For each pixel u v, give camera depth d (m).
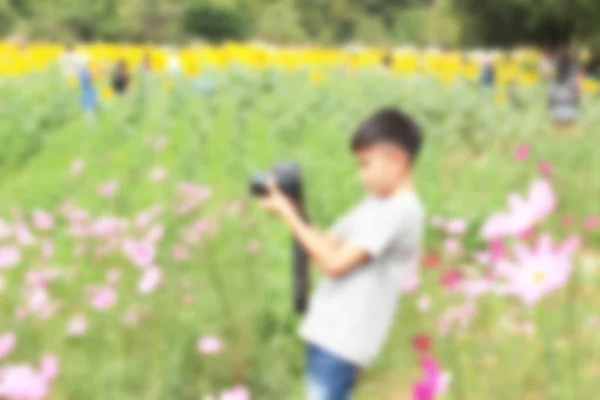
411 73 36.53
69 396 4.70
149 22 73.94
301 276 3.70
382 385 5.43
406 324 5.67
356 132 3.47
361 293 3.40
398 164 3.45
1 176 13.63
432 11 86.12
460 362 4.57
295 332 5.55
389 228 3.39
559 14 39.53
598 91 27.25
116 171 11.06
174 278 5.65
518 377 4.20
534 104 23.00
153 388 4.85
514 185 10.22
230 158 12.28
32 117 17.70
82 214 6.66
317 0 91.31
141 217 6.37
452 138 16.56
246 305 5.61
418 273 6.28
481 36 43.81
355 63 43.59
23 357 4.84
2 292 5.29
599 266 7.38
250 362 5.28
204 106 17.89
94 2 71.38
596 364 4.94
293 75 24.17
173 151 12.66
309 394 3.53
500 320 4.91
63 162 13.88
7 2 67.81
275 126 16.31
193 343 5.21
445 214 8.42
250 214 7.56
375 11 92.62
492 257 4.01
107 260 5.80
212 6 75.38
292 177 3.43
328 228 8.90
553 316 4.41
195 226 6.62
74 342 5.02
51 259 6.11
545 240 2.48
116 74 28.78
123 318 5.16
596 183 9.89
